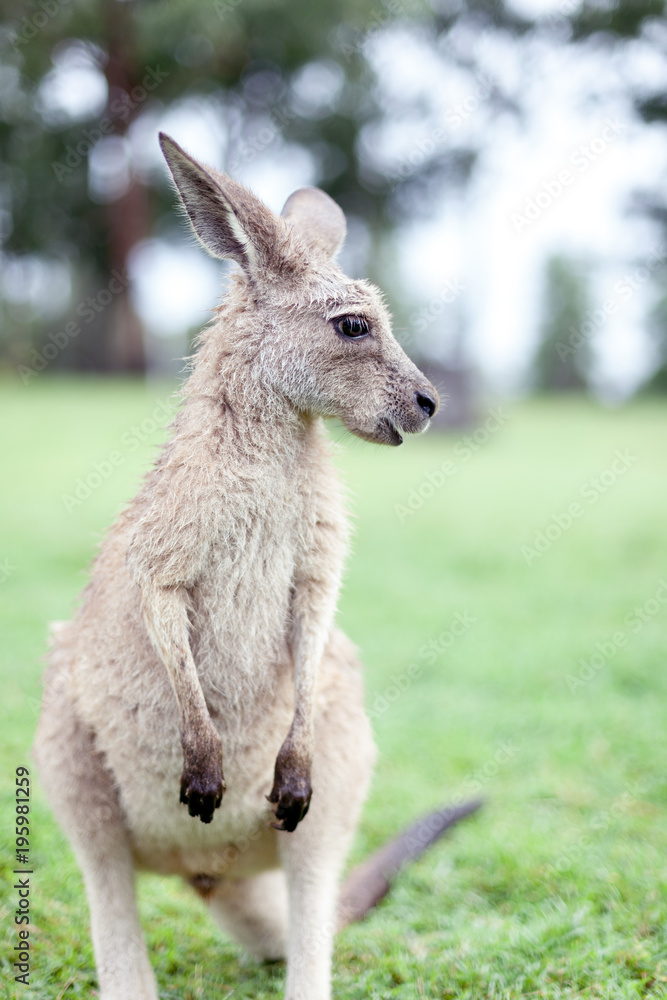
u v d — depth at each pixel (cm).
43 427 1579
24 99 2303
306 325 371
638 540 1142
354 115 2650
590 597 920
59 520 1078
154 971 380
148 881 473
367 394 379
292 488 357
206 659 349
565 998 343
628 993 339
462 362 2133
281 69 2419
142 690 349
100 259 2756
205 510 337
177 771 352
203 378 366
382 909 442
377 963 386
